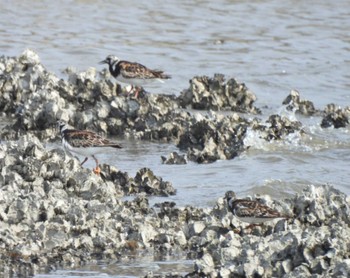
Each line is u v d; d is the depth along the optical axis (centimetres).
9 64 2380
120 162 1889
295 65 2839
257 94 2539
